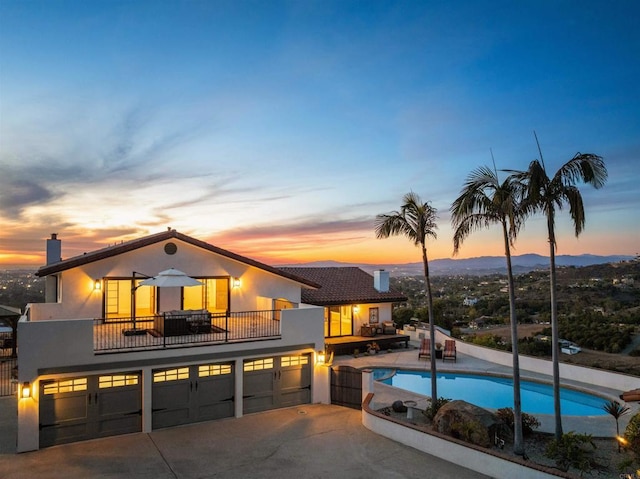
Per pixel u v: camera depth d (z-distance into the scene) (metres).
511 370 21.23
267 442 12.27
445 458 11.10
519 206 11.67
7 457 10.96
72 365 11.92
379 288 27.25
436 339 28.25
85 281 15.96
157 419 13.18
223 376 14.34
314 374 16.06
